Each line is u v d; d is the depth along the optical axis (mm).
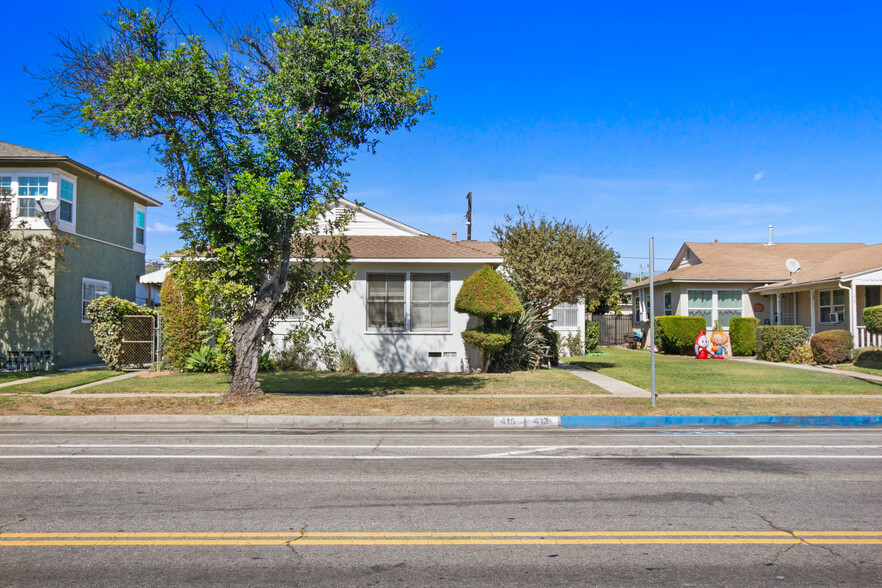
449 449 8859
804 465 7746
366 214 21484
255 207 11102
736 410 11852
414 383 15367
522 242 18562
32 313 18719
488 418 11203
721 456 8336
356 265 18266
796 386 14914
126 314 18859
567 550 4812
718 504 6008
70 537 5062
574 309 25328
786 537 5094
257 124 12016
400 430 10719
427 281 18406
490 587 4152
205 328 17922
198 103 11375
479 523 5453
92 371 18125
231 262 11969
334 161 12539
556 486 6699
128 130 11508
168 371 17938
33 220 18734
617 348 31922
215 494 6355
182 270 12297
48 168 18953
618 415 11430
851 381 15758
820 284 21922
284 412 11469
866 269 21047
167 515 5641
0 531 5199
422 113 12531
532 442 9461
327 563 4551
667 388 14641
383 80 12234
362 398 13023
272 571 4402
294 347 17938
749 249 30500
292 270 13430
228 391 12375
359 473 7312
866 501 6109
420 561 4594
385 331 18188
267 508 5867
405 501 6117
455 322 18312
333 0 12008
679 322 25594
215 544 4918
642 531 5242
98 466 7660
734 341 25406
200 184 11734
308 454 8477
